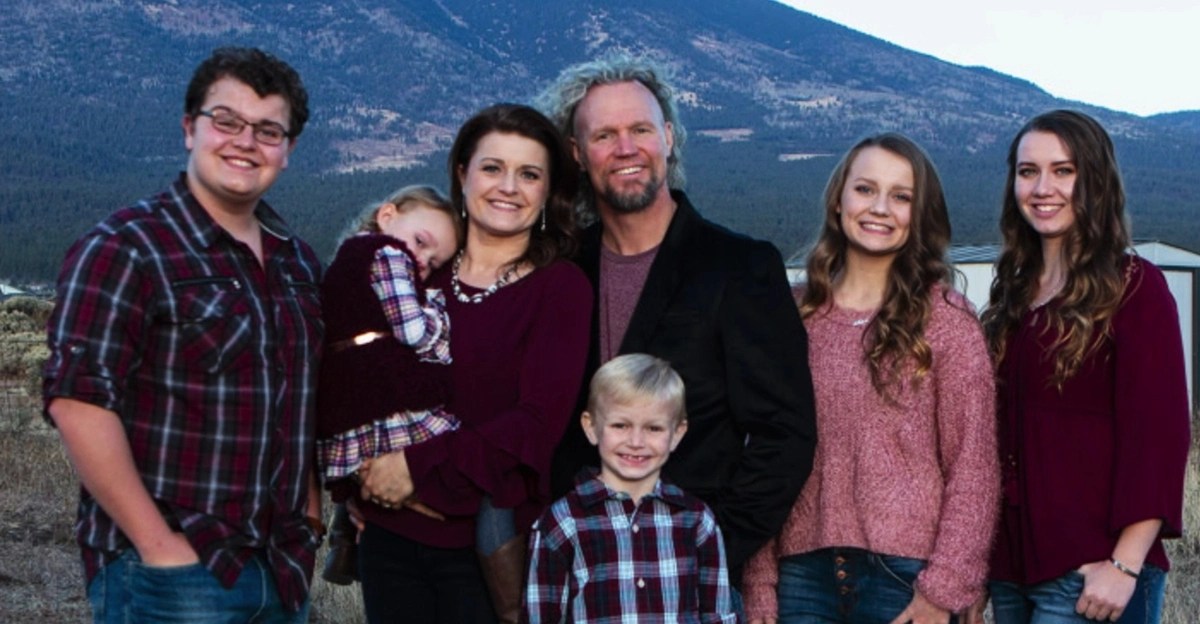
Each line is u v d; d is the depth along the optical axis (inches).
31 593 306.5
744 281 163.3
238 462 138.6
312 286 152.2
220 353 137.3
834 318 169.2
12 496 404.8
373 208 172.6
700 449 163.6
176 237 138.3
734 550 158.9
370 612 163.0
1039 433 159.0
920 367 159.6
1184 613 275.1
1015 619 164.1
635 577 154.3
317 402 158.1
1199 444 469.4
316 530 163.2
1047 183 161.9
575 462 168.9
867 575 160.2
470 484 155.2
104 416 131.5
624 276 171.3
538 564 155.3
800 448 158.4
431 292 165.2
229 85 141.0
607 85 170.2
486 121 165.3
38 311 1264.8
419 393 155.6
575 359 160.4
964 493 156.7
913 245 165.0
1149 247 877.2
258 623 142.9
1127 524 151.6
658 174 167.0
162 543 135.0
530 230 170.4
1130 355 153.9
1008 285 171.2
